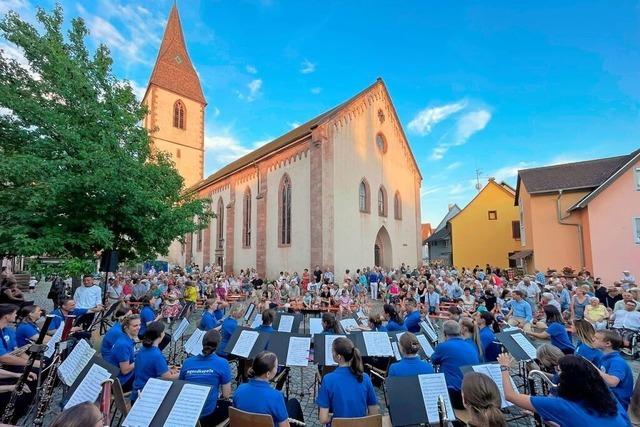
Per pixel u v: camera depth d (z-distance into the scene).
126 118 13.52
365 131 30.75
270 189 31.16
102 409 3.74
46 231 10.09
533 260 27.80
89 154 10.55
